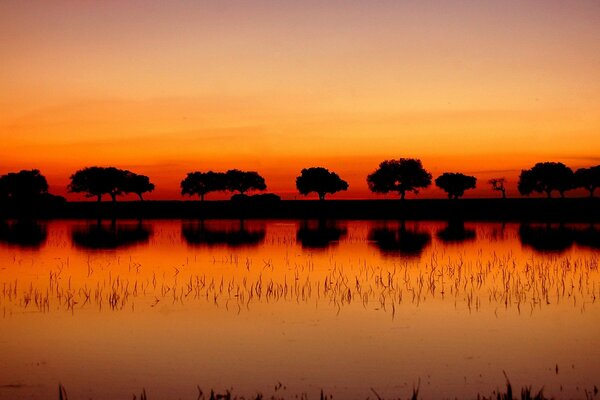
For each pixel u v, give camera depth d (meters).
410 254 36.28
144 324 17.83
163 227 65.19
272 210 108.56
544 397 11.85
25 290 23.41
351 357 14.61
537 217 86.00
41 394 12.23
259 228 63.44
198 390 12.41
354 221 79.81
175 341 16.02
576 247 40.31
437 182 134.12
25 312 19.45
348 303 20.86
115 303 20.89
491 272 28.03
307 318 18.61
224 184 140.38
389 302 21.03
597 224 69.12
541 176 124.31
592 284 24.38
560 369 13.66
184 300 21.42
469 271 28.42
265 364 14.10
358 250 38.94
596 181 122.94
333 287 24.05
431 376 13.21
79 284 24.84
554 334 16.67
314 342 15.90
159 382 12.91
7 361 14.38
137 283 25.09
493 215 92.81
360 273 28.02
